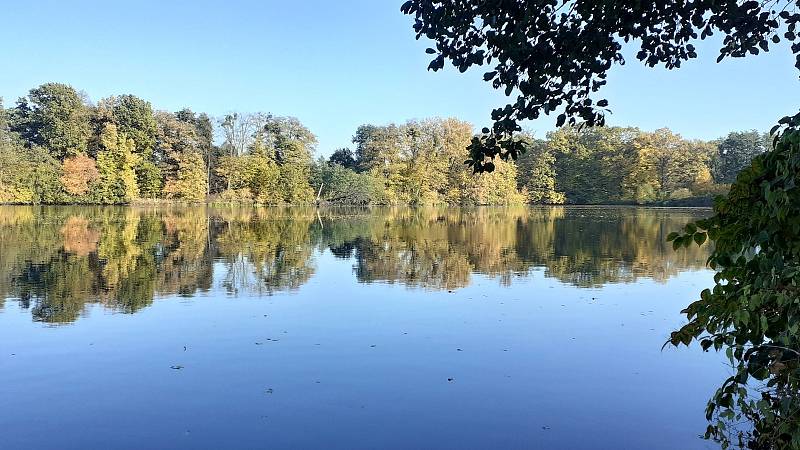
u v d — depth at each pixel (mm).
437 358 5879
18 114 53750
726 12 2986
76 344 6301
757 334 2260
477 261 13734
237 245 17078
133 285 9969
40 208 40000
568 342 6477
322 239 19500
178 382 5168
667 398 4848
